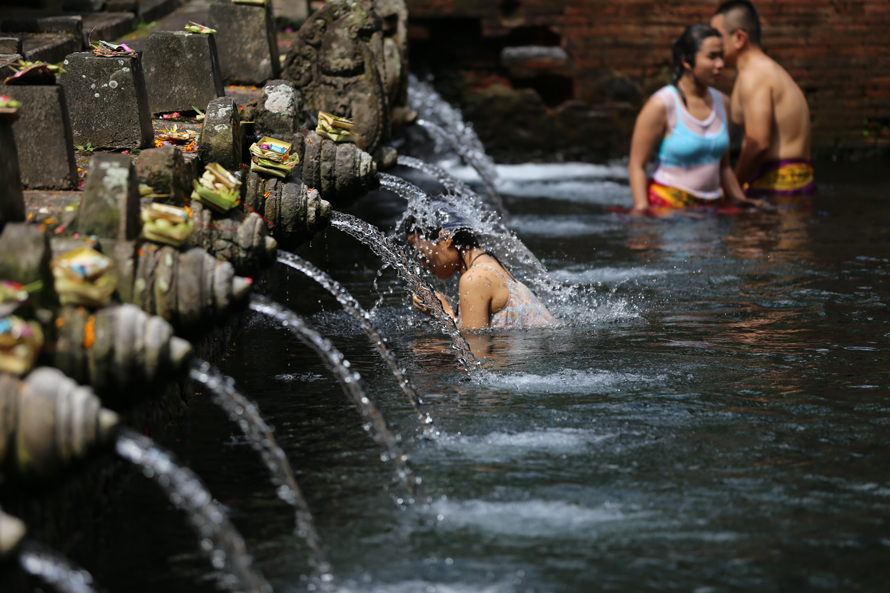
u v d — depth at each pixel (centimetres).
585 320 1312
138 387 623
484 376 1058
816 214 2205
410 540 679
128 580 625
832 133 3575
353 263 1769
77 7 2106
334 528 697
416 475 787
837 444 852
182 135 1210
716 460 818
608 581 620
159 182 888
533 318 1293
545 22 3469
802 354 1133
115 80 1137
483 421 912
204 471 801
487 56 3531
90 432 535
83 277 616
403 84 2316
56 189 916
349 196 1366
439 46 3534
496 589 611
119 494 759
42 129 905
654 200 2377
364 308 1410
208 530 577
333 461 820
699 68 2283
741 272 1611
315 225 1156
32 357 552
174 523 709
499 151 3547
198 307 717
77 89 1139
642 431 884
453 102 3550
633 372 1066
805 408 946
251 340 1227
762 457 824
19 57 1315
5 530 470
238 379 1056
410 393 958
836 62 3541
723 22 2489
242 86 1788
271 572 635
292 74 1777
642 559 648
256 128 1330
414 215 1342
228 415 945
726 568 636
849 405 954
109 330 610
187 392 988
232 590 598
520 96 3512
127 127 1145
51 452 525
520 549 664
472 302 1276
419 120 2409
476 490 759
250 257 924
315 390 1013
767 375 1053
